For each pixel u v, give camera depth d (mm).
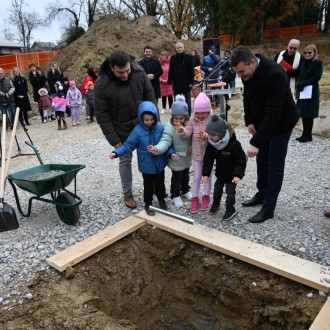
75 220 4184
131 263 3779
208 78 5824
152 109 3881
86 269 3521
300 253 3434
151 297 3703
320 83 13984
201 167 4277
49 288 3256
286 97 3486
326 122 8445
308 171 5688
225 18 27688
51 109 12750
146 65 9273
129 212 4504
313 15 36844
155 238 3932
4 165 4559
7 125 11422
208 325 3508
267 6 30344
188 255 3738
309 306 2855
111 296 3457
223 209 4402
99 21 21625
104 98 4027
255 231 3854
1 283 3338
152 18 22672
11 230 4266
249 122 4004
